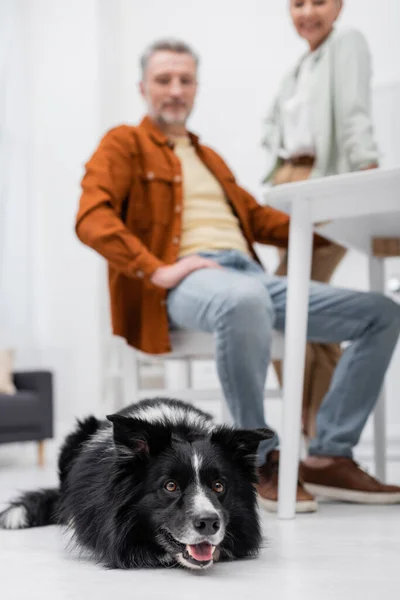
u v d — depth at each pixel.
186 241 2.61
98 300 5.33
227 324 2.16
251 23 5.04
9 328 5.45
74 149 5.48
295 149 3.03
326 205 2.13
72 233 5.45
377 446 2.89
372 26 4.61
